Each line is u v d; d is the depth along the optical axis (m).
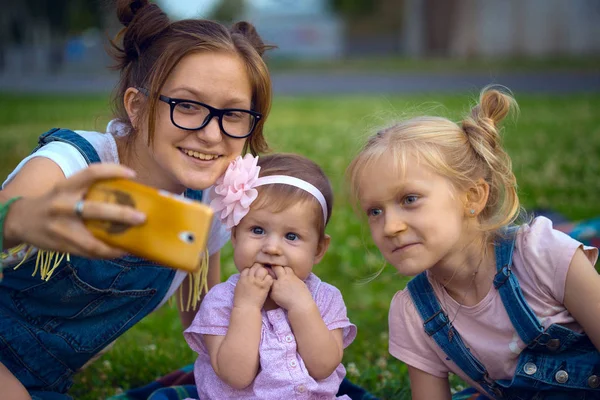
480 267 2.19
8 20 25.03
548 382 2.13
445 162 2.12
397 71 20.20
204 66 2.11
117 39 2.33
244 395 2.18
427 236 2.09
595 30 23.58
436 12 26.09
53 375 2.31
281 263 2.26
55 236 1.64
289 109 13.00
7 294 2.23
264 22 29.91
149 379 2.95
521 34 24.30
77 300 2.26
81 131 2.29
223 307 2.25
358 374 2.85
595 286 2.06
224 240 2.62
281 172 2.32
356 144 2.51
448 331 2.21
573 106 11.88
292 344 2.19
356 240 4.68
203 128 2.12
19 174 2.09
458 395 2.49
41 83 19.69
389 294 3.89
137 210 1.63
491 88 2.66
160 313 3.74
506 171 2.25
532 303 2.15
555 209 5.06
